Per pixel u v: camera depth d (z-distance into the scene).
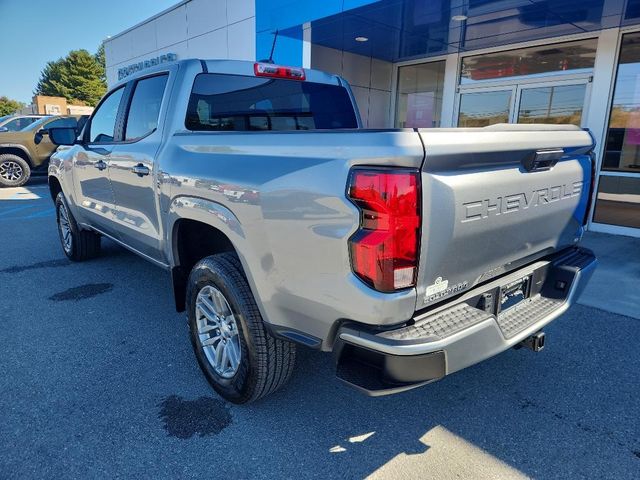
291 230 2.08
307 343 2.20
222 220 2.46
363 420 2.68
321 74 3.91
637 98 7.00
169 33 13.95
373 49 9.41
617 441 2.51
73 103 65.50
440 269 1.97
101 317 4.04
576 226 2.90
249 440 2.50
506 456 2.40
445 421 2.67
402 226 1.78
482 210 2.06
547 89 8.02
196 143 2.79
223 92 3.33
